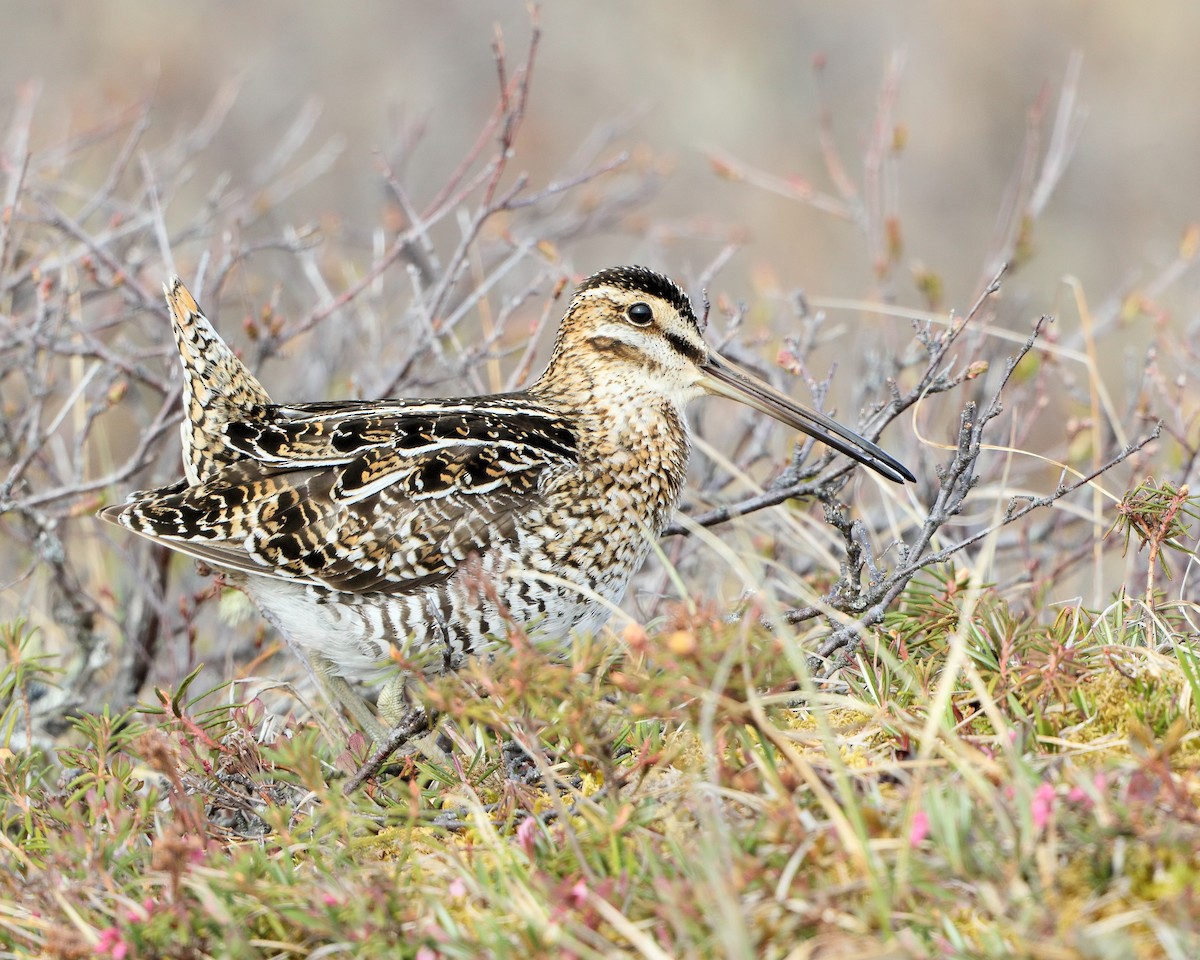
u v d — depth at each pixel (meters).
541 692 10.15
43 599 17.25
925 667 11.50
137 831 11.00
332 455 13.98
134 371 17.34
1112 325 20.72
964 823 8.91
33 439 16.53
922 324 16.20
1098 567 14.55
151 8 34.66
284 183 24.86
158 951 9.54
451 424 14.09
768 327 20.66
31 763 12.26
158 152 25.03
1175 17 36.38
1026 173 22.33
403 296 23.91
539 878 9.38
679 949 8.68
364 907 9.38
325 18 36.50
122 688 16.53
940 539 15.15
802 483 15.35
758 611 10.35
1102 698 10.70
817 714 9.74
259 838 11.38
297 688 15.33
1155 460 18.62
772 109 35.59
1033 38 36.31
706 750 9.70
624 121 25.05
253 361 17.91
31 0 34.09
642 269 15.17
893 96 21.77
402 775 12.52
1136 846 8.75
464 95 35.28
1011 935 8.45
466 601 13.59
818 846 9.12
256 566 13.78
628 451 14.68
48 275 18.81
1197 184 33.06
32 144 25.23
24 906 10.27
